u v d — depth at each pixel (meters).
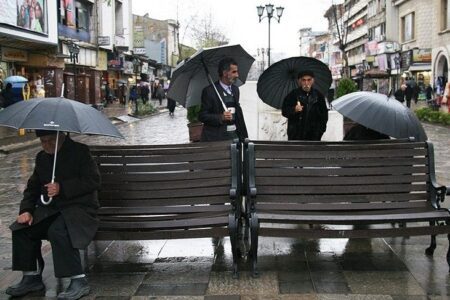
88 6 41.19
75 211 4.51
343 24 70.31
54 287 4.71
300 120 6.67
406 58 46.03
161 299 4.38
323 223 4.76
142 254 5.54
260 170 5.18
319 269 5.00
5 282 4.87
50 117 4.20
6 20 22.98
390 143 5.53
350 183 5.22
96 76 42.75
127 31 53.31
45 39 27.64
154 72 69.38
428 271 4.91
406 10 50.41
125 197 5.14
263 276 4.84
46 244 5.99
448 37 34.84
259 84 7.04
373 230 4.68
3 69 26.42
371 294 4.40
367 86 48.09
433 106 30.94
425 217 4.82
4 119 4.29
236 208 4.97
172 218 4.95
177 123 27.44
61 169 4.58
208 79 6.29
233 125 6.02
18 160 14.23
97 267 5.18
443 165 11.59
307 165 5.20
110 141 18.62
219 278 4.81
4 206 8.42
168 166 5.15
